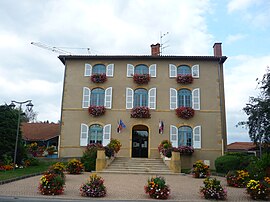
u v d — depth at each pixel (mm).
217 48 25297
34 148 25859
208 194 10516
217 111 23312
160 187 10469
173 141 22734
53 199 9719
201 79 23984
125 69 24344
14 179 13102
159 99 23609
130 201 9812
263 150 18469
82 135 22969
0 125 19328
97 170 18141
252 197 10695
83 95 23750
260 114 17922
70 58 24500
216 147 22656
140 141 23719
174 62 24438
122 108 23469
